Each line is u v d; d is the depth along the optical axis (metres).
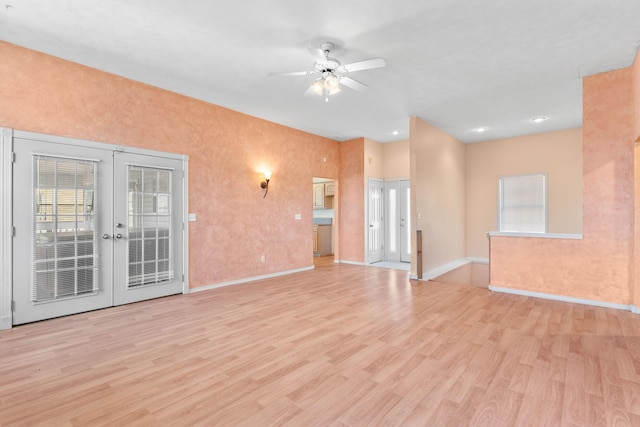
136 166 4.11
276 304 4.09
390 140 7.54
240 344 2.87
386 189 7.89
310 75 3.89
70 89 3.60
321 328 3.25
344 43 3.21
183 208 4.61
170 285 4.49
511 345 2.83
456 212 7.16
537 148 6.75
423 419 1.84
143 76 3.98
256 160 5.60
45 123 3.43
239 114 5.34
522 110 5.24
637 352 2.67
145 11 2.72
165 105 4.40
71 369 2.41
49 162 3.45
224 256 5.11
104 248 3.86
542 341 2.91
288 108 5.16
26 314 3.33
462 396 2.06
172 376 2.32
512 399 2.03
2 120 3.19
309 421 1.83
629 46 3.25
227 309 3.88
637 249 3.67
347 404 1.99
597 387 2.15
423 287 5.02
